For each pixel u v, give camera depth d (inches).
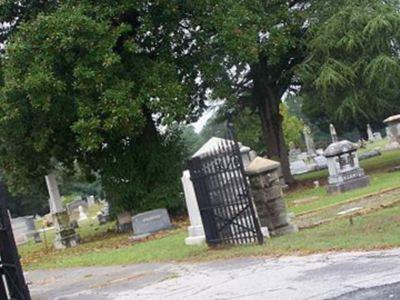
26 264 815.7
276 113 1387.8
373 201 697.6
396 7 1175.0
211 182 538.0
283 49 1194.0
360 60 1144.2
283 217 547.8
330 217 625.0
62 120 1020.5
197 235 628.7
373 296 271.4
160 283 428.1
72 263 708.7
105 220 1487.5
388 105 1332.4
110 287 461.4
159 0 1014.4
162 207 1091.9
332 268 347.9
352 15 1132.5
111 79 956.6
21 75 938.1
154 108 970.7
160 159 1109.7
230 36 1068.5
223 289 357.7
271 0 1234.0
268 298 309.7
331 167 922.1
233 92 1286.9
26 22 979.3
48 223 1815.9
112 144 1116.5
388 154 1615.4
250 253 465.7
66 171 1240.8
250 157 783.7
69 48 927.7
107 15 970.1
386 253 356.2
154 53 1080.2
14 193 1423.5
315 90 1285.7
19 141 1063.6
